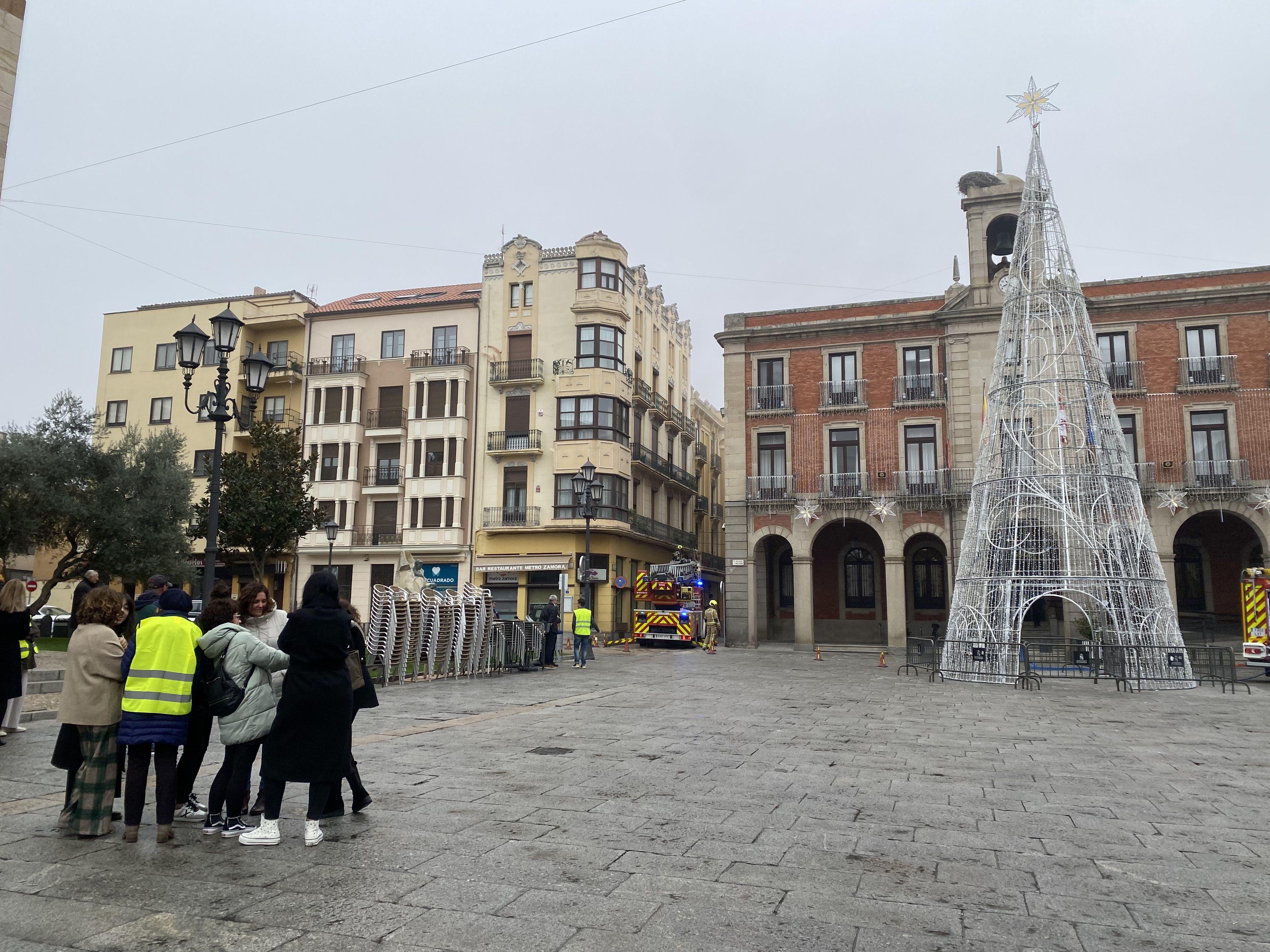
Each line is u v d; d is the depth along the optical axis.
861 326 33.72
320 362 41.50
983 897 4.45
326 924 3.98
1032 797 6.86
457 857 5.04
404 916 4.09
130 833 5.34
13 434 25.06
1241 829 5.92
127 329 43.84
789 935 3.89
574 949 3.71
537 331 39.16
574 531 37.16
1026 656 17.39
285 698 5.32
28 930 3.89
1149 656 17.30
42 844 5.26
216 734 9.91
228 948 3.70
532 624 21.34
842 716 12.04
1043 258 20.58
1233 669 16.80
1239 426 28.97
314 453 40.66
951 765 8.28
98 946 3.72
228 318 13.56
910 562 34.41
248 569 40.78
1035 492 18.70
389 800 6.47
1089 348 19.75
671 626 32.78
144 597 8.27
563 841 5.39
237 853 5.11
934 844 5.46
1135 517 18.83
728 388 35.09
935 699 14.62
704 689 16.09
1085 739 10.19
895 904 4.33
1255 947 3.82
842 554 35.50
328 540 38.78
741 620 33.41
